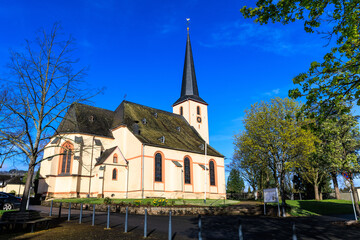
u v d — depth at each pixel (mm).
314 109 8984
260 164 33156
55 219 18703
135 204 25094
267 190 23047
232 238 12492
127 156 41594
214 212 23812
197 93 62875
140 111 49906
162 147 41250
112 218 19234
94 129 43094
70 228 15164
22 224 14273
